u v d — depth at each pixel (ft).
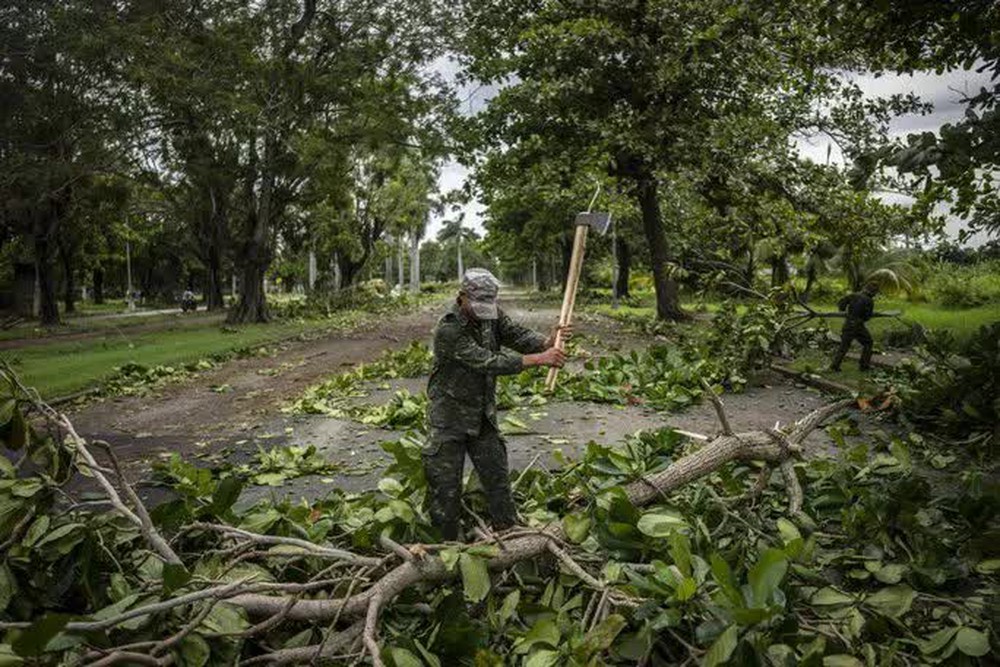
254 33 83.30
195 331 92.12
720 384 37.47
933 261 90.94
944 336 34.19
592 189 72.18
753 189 67.87
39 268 106.83
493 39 85.10
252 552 12.19
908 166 21.72
